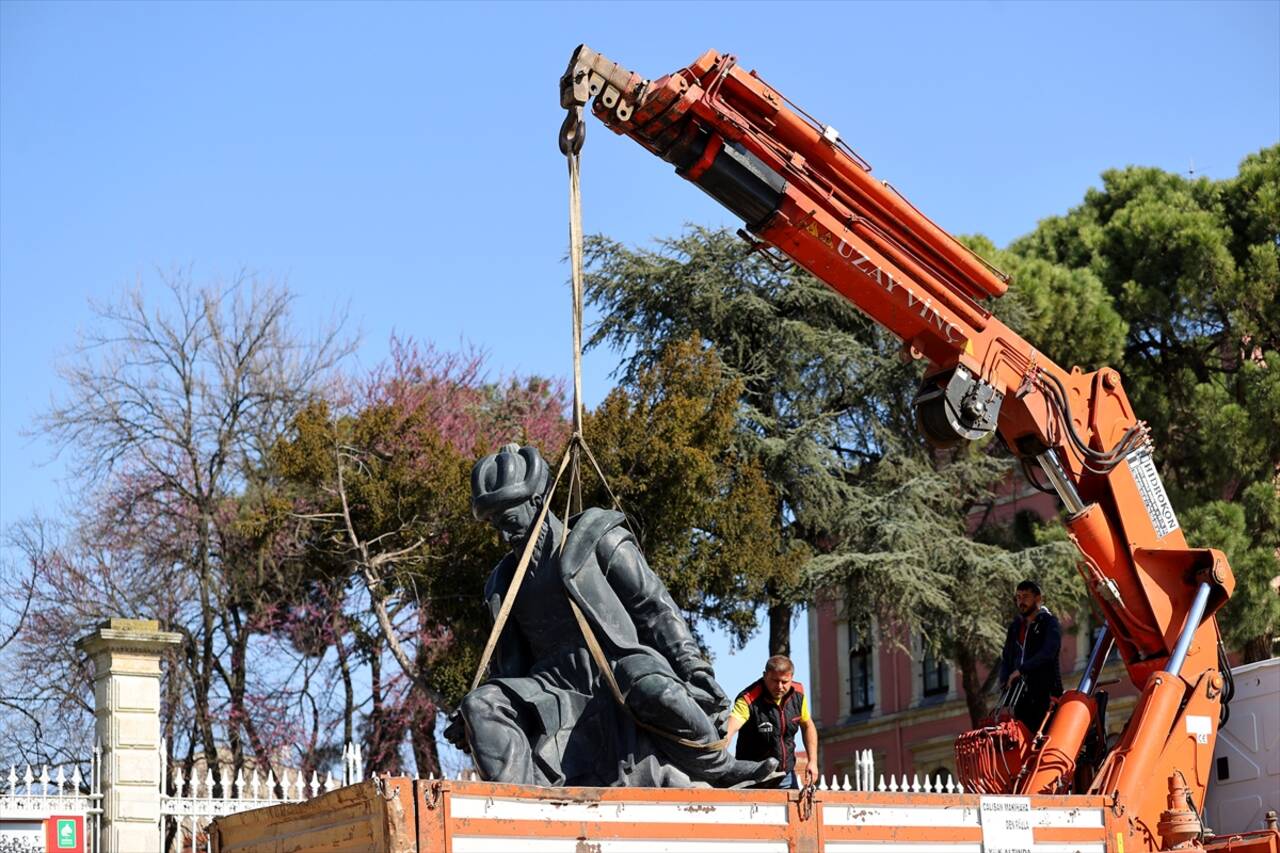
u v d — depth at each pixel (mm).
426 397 30328
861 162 9719
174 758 27516
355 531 27672
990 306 30375
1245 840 10258
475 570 26312
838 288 9969
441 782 6484
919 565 29656
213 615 30016
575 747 7996
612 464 25500
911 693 43844
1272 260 30719
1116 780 9758
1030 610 11367
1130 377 32250
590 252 32406
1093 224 35406
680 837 7066
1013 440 10695
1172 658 10359
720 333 31828
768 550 27281
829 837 7504
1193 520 28406
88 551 30141
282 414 30766
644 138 9336
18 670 29328
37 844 13625
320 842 6918
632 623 8312
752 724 9492
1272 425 29453
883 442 31797
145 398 30391
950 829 8055
